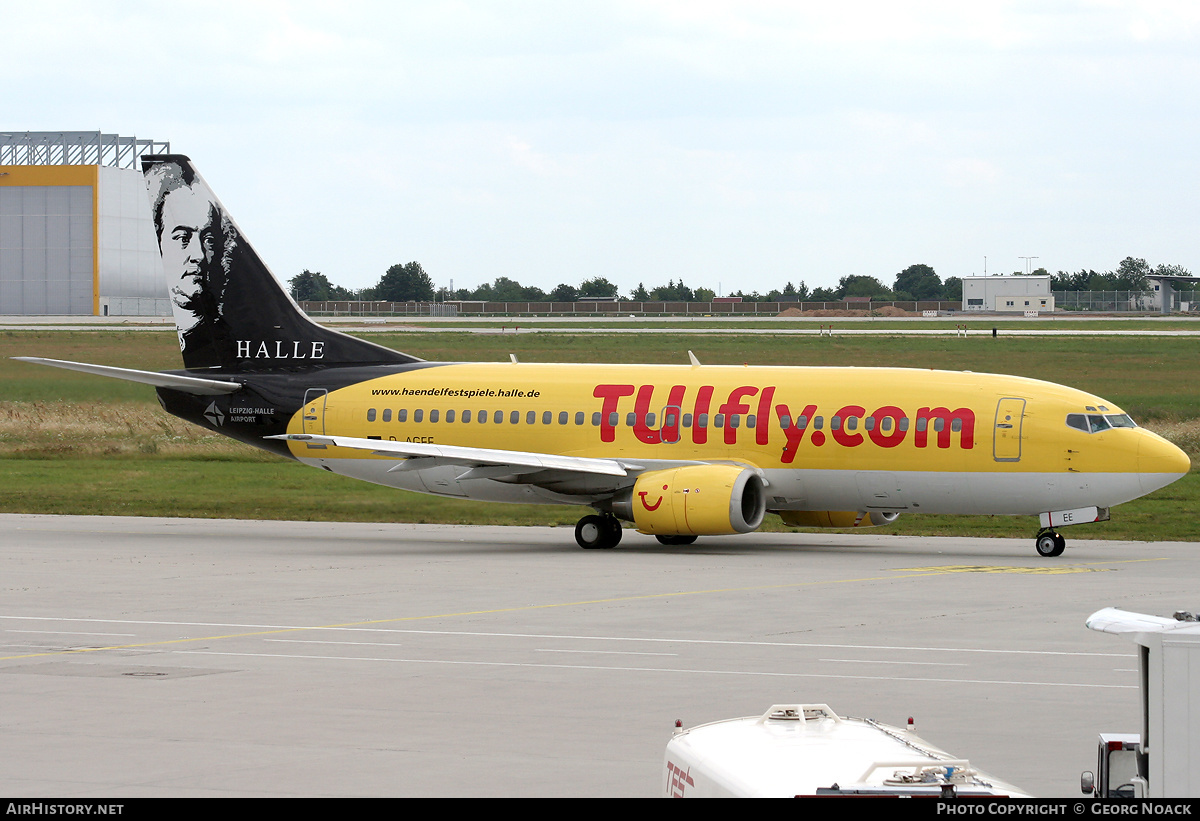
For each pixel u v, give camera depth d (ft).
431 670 162.91
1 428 586.45
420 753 122.83
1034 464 287.69
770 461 305.73
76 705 142.82
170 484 456.45
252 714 138.62
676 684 154.20
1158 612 207.51
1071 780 113.80
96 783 112.68
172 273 355.36
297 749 124.06
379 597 228.22
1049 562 281.33
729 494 293.23
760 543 326.03
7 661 169.07
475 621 201.57
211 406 350.43
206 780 113.50
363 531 352.08
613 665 165.99
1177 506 393.70
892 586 241.14
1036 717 137.18
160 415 611.88
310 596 229.66
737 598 226.17
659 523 299.38
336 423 339.77
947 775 74.13
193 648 178.60
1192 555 293.84
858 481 300.81
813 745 81.10
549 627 196.03
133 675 159.74
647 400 318.04
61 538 329.72
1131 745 84.33
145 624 199.41
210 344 354.54
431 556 294.05
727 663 167.12
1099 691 150.00
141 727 132.67
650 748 124.57
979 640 183.73
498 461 303.48
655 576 256.93
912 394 298.97
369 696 147.74
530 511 400.47
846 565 275.80
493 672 161.58
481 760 120.26
